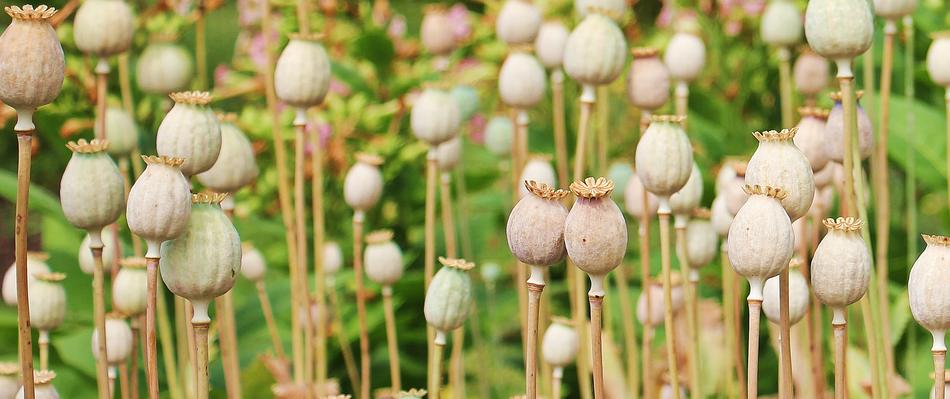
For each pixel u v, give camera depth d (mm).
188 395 1667
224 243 1111
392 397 1479
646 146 1240
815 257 1134
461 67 2875
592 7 1410
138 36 2307
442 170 1667
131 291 1385
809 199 1148
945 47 1540
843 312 1139
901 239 2352
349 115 2486
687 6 2957
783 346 1134
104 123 1435
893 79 2467
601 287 1106
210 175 1392
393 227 2590
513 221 1122
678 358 1661
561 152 1652
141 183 1099
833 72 2387
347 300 2395
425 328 2332
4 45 1096
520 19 1686
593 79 1408
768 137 1150
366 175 1572
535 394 1131
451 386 1813
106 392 1201
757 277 1105
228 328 1477
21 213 1116
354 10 2863
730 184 1355
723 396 1662
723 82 2955
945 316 1121
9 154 3516
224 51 3600
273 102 1573
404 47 2830
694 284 1482
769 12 1644
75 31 1416
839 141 1305
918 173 2158
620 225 1092
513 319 2484
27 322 1123
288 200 1553
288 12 2723
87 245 1533
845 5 1215
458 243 2551
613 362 1674
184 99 1217
